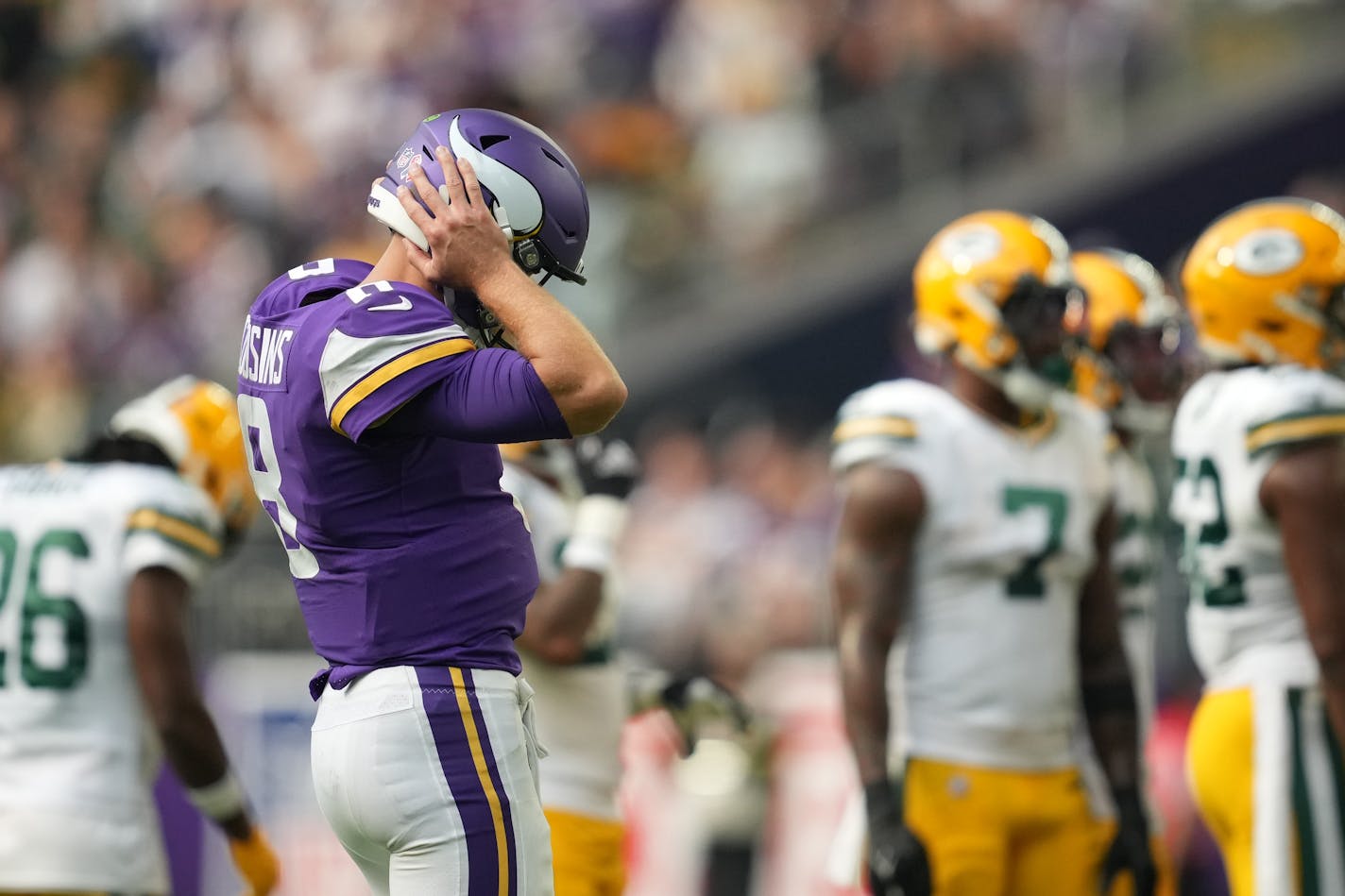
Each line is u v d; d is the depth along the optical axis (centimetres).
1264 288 1592
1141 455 1930
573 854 1694
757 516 3488
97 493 1546
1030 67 3978
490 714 1101
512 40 4512
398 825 1082
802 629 3027
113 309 4241
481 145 1130
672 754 2659
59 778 1504
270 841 2514
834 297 4025
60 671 1515
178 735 1515
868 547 1605
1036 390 1616
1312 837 1537
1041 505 1616
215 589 2566
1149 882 1606
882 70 4059
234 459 1628
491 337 1150
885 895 1545
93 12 4909
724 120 4209
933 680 1611
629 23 4406
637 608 3228
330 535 1102
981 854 1590
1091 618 1667
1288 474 1521
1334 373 1609
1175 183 3953
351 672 1100
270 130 4431
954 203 3975
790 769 2672
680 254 4100
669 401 4031
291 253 4141
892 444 1611
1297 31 3988
